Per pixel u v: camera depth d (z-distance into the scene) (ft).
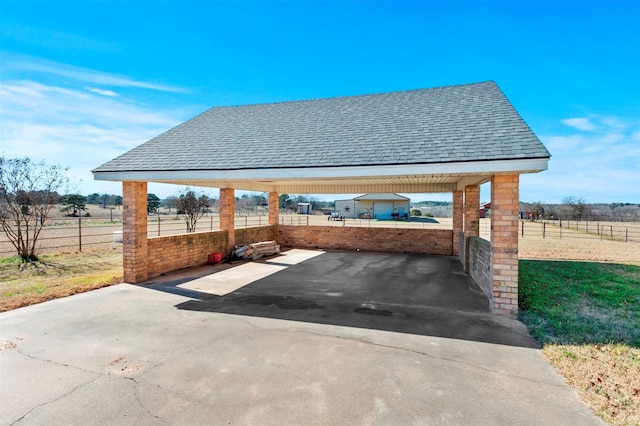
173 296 24.82
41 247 44.34
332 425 9.96
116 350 15.40
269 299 24.18
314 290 26.86
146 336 17.12
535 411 10.63
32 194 38.65
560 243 59.11
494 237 20.90
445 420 10.19
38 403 11.17
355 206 163.63
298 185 53.47
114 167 28.12
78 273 32.53
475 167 19.86
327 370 13.46
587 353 14.92
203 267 36.55
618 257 43.19
